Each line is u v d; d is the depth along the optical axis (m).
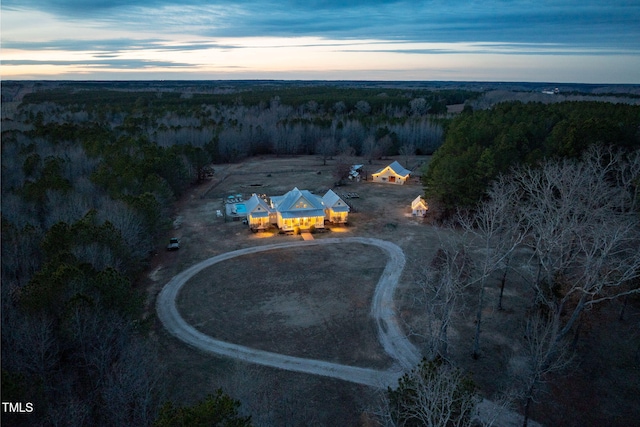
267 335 39.69
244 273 51.94
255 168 112.06
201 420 19.81
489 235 37.03
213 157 115.50
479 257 54.84
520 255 56.00
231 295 46.84
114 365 28.89
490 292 47.34
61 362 30.52
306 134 133.75
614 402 31.77
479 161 65.56
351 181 98.50
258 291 47.62
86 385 29.81
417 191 89.31
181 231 66.25
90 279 32.94
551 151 66.50
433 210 68.12
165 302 45.47
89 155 81.81
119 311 33.22
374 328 40.66
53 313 30.77
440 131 130.38
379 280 49.97
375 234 64.75
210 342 38.62
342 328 40.69
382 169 100.50
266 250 58.88
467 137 75.81
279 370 34.88
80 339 29.22
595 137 63.53
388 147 123.31
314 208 67.12
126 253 44.59
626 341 38.56
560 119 81.00
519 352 36.97
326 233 65.19
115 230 43.78
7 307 31.28
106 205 52.84
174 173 81.69
